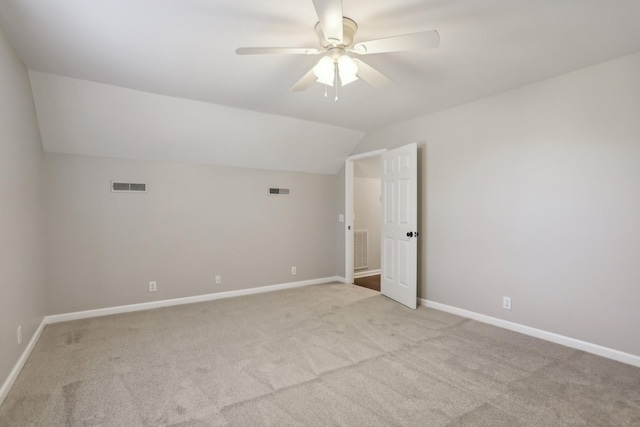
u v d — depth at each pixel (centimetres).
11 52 229
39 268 307
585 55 246
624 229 249
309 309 382
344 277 526
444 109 370
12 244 227
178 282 406
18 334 235
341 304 402
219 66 263
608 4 183
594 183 263
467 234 351
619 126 251
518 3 183
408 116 398
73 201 347
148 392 208
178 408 192
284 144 445
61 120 316
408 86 305
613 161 254
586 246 267
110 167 366
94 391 209
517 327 310
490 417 183
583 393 206
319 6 155
